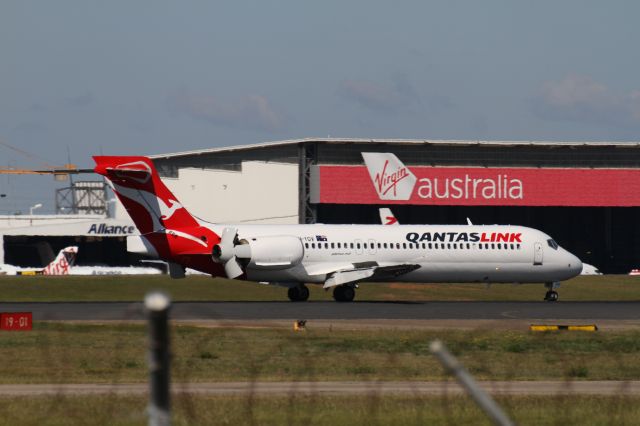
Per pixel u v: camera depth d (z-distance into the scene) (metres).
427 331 142.62
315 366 104.75
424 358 113.25
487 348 124.94
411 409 73.19
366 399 78.00
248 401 76.00
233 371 100.44
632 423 69.44
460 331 143.75
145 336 133.25
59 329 141.25
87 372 98.62
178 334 135.00
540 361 112.62
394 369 102.75
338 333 139.50
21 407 72.38
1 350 116.81
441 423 68.38
